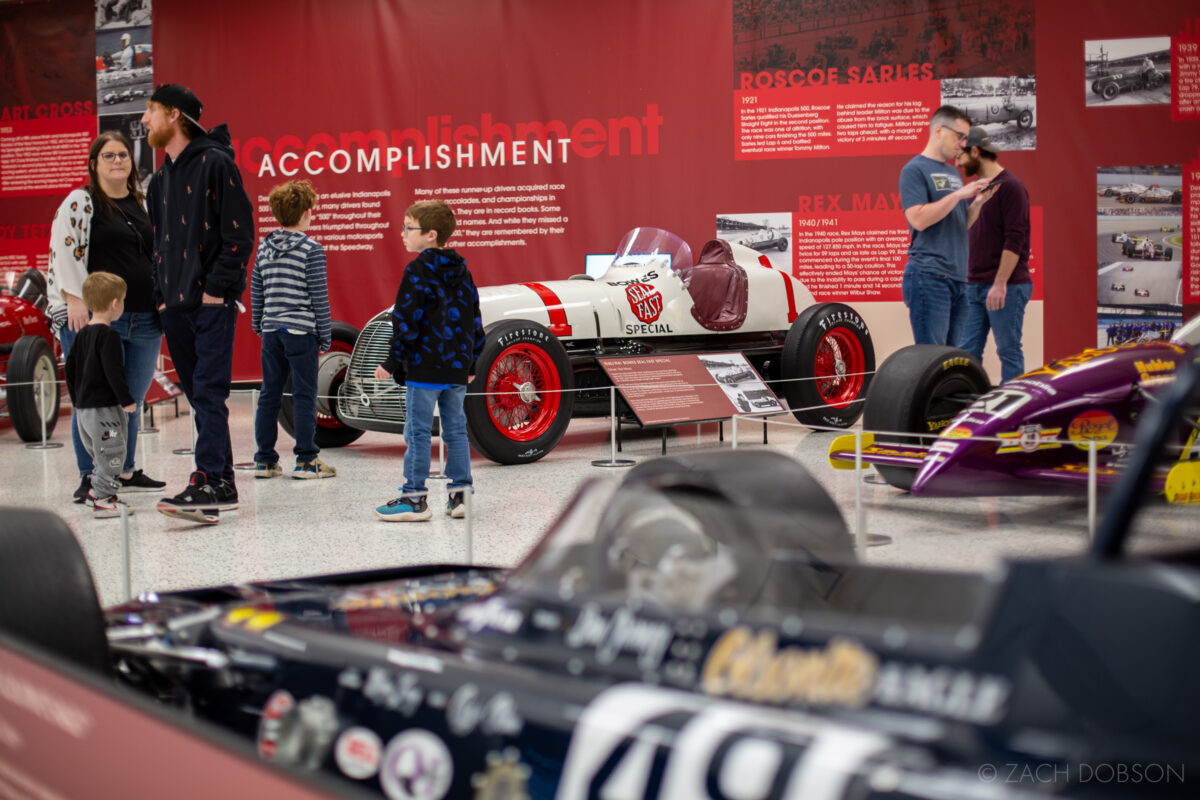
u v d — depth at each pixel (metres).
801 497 1.53
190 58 9.34
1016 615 0.80
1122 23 8.21
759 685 0.88
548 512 4.38
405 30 8.99
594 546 1.14
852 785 0.73
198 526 4.24
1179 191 8.27
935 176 6.14
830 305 6.66
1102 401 3.46
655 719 0.89
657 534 1.16
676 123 8.69
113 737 1.02
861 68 8.44
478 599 1.53
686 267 6.51
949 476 3.35
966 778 0.71
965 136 6.13
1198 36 8.16
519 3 8.81
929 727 0.77
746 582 1.13
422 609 1.46
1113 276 8.37
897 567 1.09
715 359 6.29
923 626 0.85
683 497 1.19
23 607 1.53
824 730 0.80
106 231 4.85
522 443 5.52
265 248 5.30
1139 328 8.38
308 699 1.24
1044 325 8.45
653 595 1.07
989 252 6.50
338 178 9.17
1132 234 8.33
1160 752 0.72
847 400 6.86
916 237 6.23
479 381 5.34
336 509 4.56
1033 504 3.52
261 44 9.21
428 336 4.22
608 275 6.42
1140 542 1.71
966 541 2.84
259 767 0.85
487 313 5.73
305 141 9.20
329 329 5.41
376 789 1.13
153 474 5.59
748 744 0.81
